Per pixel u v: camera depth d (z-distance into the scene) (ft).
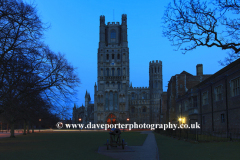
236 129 94.17
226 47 59.06
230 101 100.42
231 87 99.96
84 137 145.59
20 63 69.31
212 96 123.75
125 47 442.09
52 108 109.60
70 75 99.35
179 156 51.80
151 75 512.22
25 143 98.27
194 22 61.00
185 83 207.00
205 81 134.51
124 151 65.36
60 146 83.20
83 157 54.54
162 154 56.59
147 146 80.23
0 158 53.72
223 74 108.17
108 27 460.55
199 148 64.13
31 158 53.52
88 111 509.35
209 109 128.47
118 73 439.22
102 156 56.18
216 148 61.36
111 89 428.15
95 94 426.10
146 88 521.65
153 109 486.38
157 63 513.45
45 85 89.45
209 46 60.95
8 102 72.38
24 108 83.46
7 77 67.26
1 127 290.97
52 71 92.27
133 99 497.46
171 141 95.96
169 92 239.30
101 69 435.53
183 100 183.11
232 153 51.67
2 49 62.85
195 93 153.79
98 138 133.80
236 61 92.12
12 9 66.80
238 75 92.53
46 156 56.70
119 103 420.77
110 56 441.27
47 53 95.40
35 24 71.51
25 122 197.57
